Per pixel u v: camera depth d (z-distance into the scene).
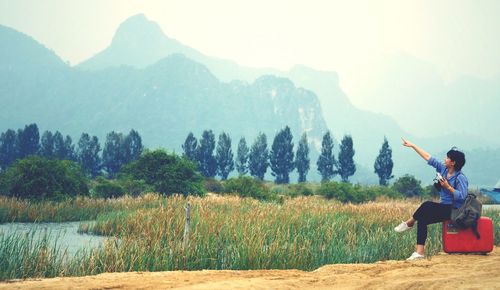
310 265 9.56
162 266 8.66
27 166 28.06
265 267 9.18
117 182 35.56
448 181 8.09
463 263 7.12
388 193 53.16
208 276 5.76
